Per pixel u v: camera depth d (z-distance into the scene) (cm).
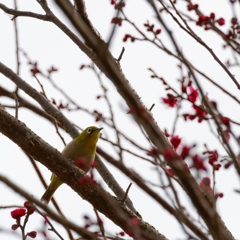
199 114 912
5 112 973
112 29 545
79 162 995
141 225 961
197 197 671
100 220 765
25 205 791
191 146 689
